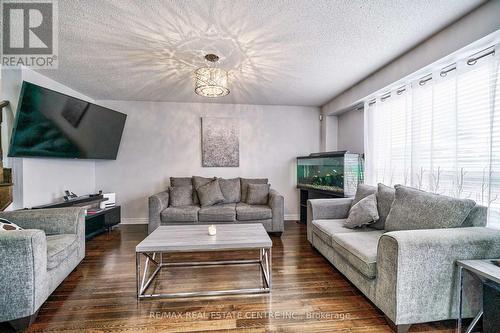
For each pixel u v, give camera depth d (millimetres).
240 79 2900
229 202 3646
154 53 2229
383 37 1971
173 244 1763
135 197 3887
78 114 2939
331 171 3367
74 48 2129
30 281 1416
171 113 3939
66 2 1536
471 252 1388
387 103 2768
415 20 1741
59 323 1461
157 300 1714
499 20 1503
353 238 1916
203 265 2303
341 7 1588
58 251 1713
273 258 2486
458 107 1944
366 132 3066
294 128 4234
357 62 2445
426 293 1367
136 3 1549
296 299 1730
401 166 2578
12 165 2479
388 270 1409
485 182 1768
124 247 2785
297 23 1768
